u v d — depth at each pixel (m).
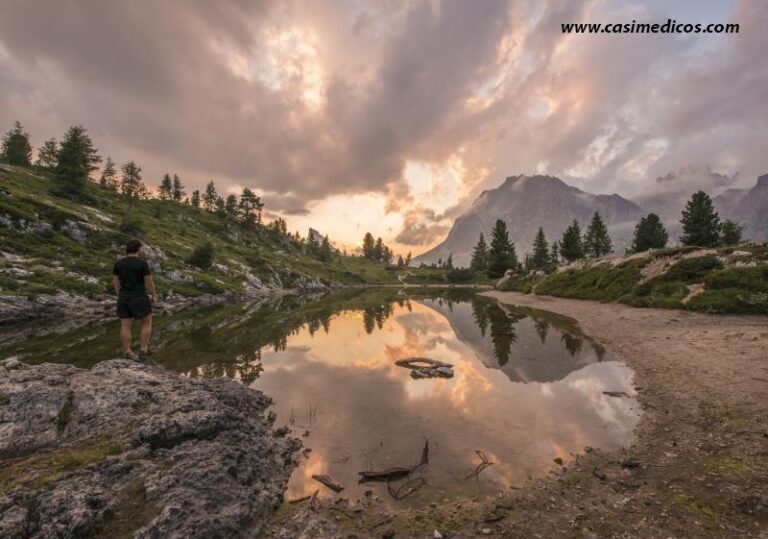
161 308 40.53
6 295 26.92
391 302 55.06
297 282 116.31
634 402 10.12
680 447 7.19
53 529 4.15
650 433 8.05
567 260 95.94
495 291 74.50
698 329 18.58
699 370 11.98
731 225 98.00
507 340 20.50
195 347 18.39
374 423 9.28
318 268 175.00
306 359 16.23
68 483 4.96
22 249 41.88
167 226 116.00
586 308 32.44
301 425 9.18
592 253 125.06
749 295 22.17
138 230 74.12
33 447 6.35
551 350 17.48
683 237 85.81
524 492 6.14
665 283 30.08
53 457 5.78
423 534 5.16
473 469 6.97
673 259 33.53
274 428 8.95
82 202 90.62
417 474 6.86
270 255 152.00
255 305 48.38
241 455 6.72
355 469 7.10
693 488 5.72
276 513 5.68
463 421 9.31
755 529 4.60
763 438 6.96
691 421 8.35
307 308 44.03
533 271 69.19
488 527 5.25
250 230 186.25
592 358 15.52
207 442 6.80
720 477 5.89
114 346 17.33
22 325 24.44
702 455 6.73
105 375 9.03
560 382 12.42
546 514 5.47
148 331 10.85
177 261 73.88
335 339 21.62
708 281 25.95
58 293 31.31
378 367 14.94
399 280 193.12
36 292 29.48
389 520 5.52
